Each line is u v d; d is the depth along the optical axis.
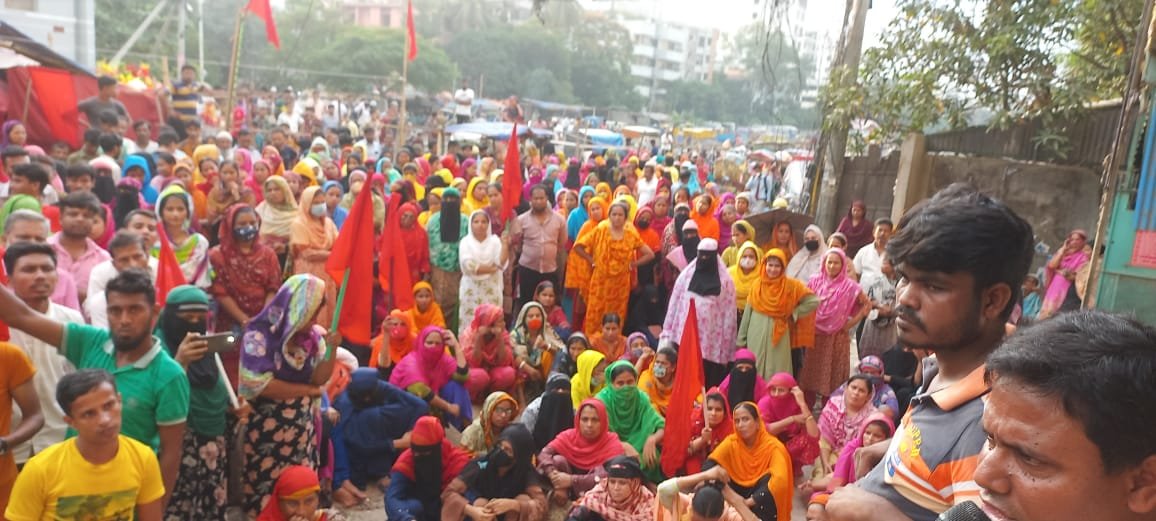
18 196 5.31
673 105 56.62
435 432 4.48
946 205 1.39
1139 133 5.26
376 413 5.12
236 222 5.50
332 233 7.00
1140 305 5.28
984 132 10.26
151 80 17.08
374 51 41.19
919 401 1.42
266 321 3.97
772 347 6.43
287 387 4.00
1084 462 0.89
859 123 11.16
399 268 5.79
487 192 8.91
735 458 4.76
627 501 4.30
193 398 3.57
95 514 2.79
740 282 6.86
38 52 11.03
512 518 4.45
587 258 7.73
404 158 12.73
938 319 1.36
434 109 29.52
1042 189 9.62
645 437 5.25
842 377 6.75
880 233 7.21
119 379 3.17
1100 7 8.94
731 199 10.02
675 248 8.16
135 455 2.90
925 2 10.02
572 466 4.92
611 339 6.98
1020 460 0.94
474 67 46.16
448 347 6.15
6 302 3.16
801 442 5.53
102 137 8.22
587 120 34.38
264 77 34.12
